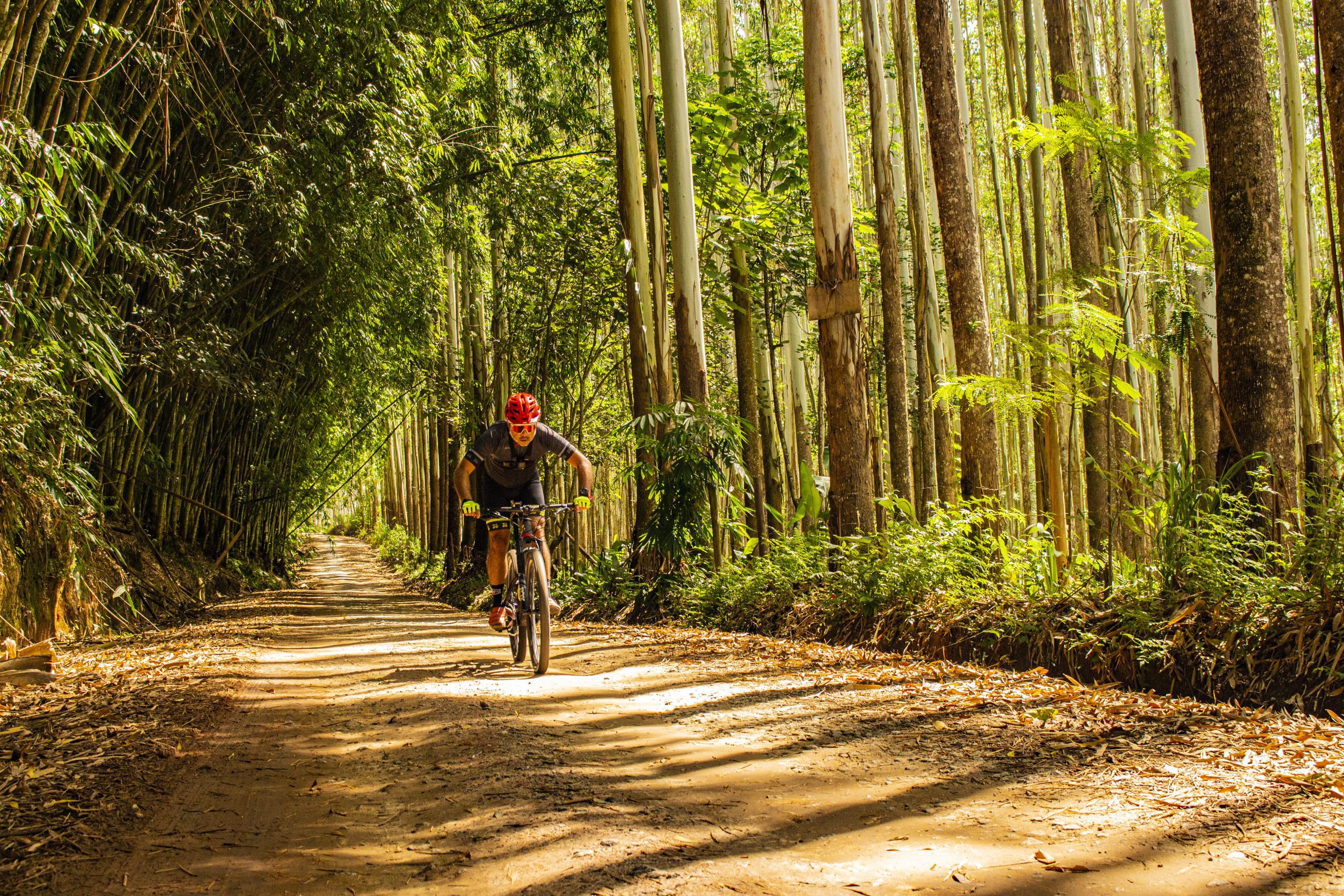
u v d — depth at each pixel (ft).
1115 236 26.16
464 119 44.80
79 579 25.17
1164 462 18.56
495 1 46.91
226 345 34.40
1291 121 25.84
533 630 18.34
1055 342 22.86
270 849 8.16
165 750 11.50
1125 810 8.57
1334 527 13.80
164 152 26.25
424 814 9.12
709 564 33.06
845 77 49.42
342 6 30.12
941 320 50.16
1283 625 13.23
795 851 7.83
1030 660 16.72
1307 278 24.41
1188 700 13.47
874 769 10.52
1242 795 8.74
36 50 18.81
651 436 33.99
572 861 7.60
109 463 34.47
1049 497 21.65
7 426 20.15
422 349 54.13
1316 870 6.87
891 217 32.63
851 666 18.33
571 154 48.88
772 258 44.24
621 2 34.76
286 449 65.05
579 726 13.10
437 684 16.75
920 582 21.21
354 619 35.83
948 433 35.50
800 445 54.54
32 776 10.00
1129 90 58.29
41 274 22.50
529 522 19.02
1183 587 15.38
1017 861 7.45
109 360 22.30
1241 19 17.02
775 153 44.70
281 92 32.27
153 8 24.22
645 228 36.27
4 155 17.44
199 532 54.44
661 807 9.14
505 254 52.44
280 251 35.63
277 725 13.50
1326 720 11.68
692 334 34.06
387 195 36.42
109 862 7.72
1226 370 17.28
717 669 18.48
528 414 18.40
